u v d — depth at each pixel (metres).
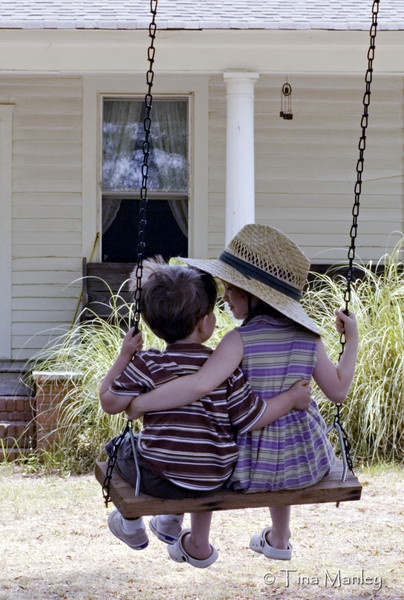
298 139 12.45
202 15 10.05
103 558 6.89
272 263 4.35
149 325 4.26
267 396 4.24
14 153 12.21
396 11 10.47
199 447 4.10
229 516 7.97
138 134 12.33
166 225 12.40
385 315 9.78
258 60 10.27
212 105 12.31
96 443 9.43
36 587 6.25
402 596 6.12
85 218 12.28
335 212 12.50
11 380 10.74
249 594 6.17
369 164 12.53
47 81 12.20
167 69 10.27
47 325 12.28
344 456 4.45
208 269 4.34
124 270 11.90
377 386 9.38
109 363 9.58
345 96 12.46
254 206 11.21
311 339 4.36
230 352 4.21
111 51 10.23
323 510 8.05
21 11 10.09
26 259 12.26
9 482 8.92
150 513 4.08
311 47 10.27
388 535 7.35
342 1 10.85
